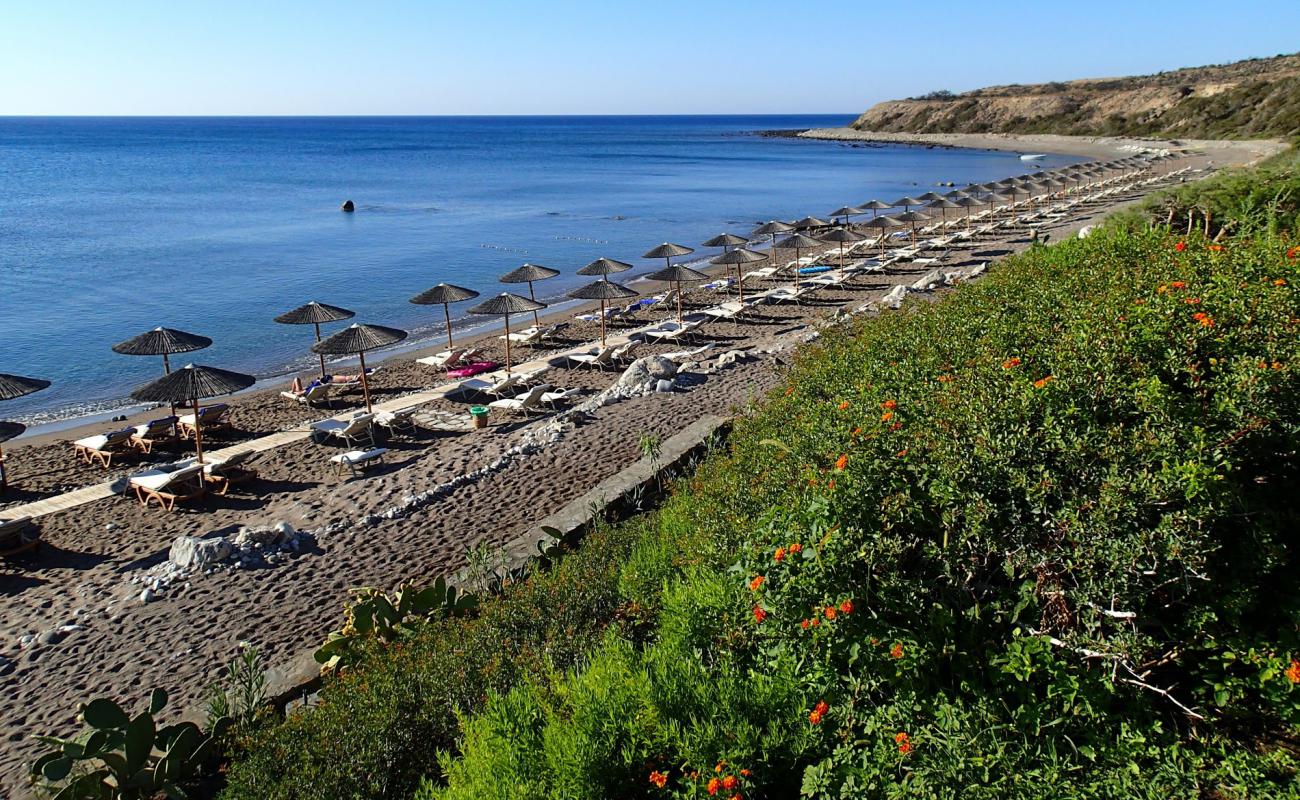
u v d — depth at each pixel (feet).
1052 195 157.69
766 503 16.88
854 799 11.33
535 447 41.32
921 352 21.26
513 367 62.23
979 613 13.23
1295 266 19.65
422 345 74.95
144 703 23.82
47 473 45.47
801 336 63.05
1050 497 12.80
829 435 17.04
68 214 160.97
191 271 106.11
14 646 27.17
